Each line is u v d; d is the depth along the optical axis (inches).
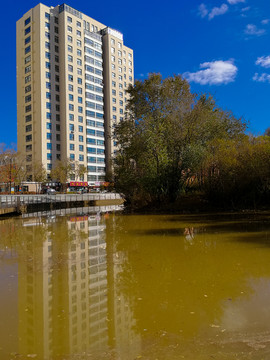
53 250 365.1
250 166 749.9
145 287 213.0
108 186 1266.0
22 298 196.2
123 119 1227.2
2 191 2306.8
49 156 2992.1
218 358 117.8
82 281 232.4
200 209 853.2
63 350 128.6
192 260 289.0
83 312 170.7
